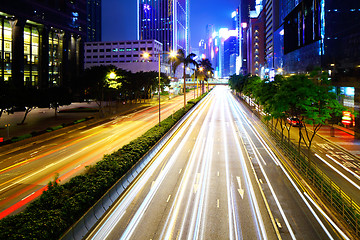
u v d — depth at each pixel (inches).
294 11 3046.3
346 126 1905.8
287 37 3400.6
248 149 1411.2
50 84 4202.8
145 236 597.0
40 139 1674.5
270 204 759.7
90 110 3179.1
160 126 1729.8
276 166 1115.9
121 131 1936.5
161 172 1037.8
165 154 1310.3
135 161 1003.9
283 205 752.3
